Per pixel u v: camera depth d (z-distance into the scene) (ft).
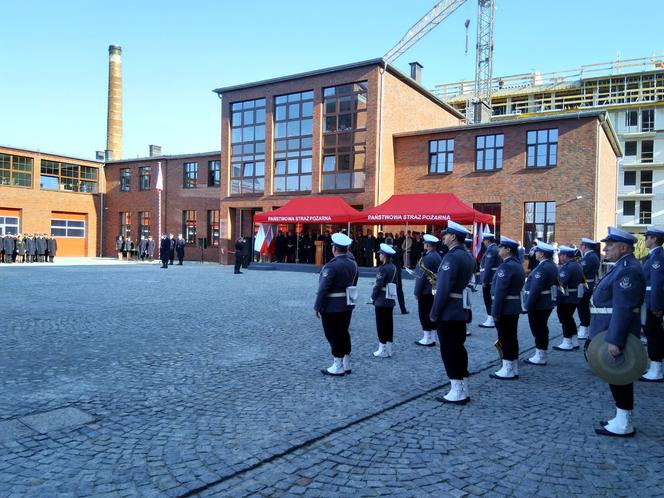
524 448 14.52
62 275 68.74
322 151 93.71
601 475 12.88
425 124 102.99
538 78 192.24
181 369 22.11
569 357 27.66
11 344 25.84
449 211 69.56
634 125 164.76
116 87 168.25
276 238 92.43
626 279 15.19
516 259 23.12
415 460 13.60
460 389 18.65
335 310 21.62
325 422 16.15
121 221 138.62
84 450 13.73
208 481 12.11
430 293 28.32
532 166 80.48
